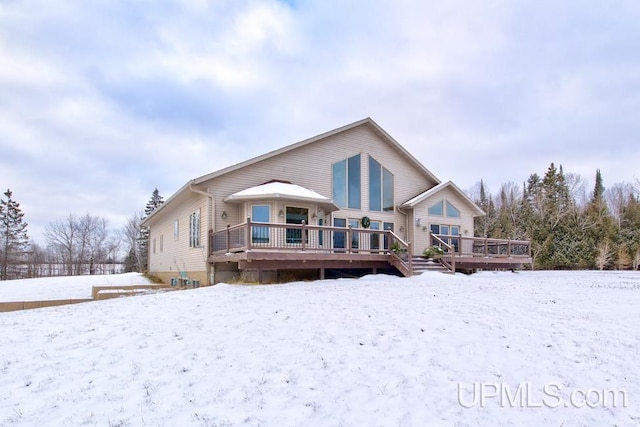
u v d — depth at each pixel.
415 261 15.80
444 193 20.53
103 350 5.72
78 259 48.25
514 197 49.09
